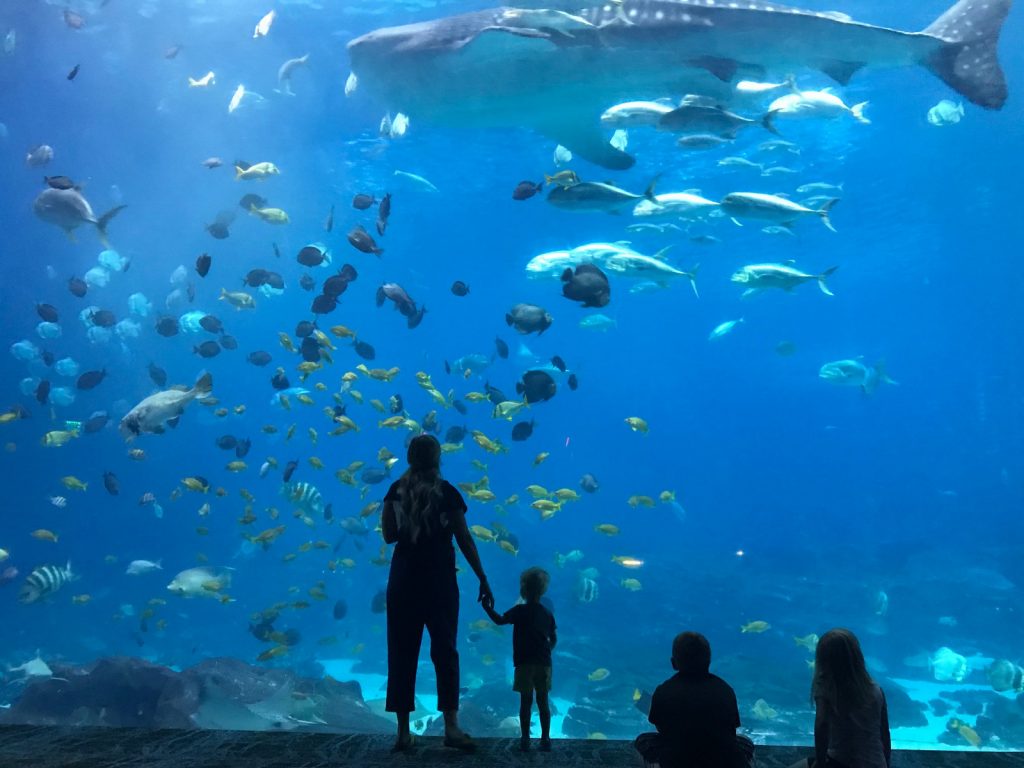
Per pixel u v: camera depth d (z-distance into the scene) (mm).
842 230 37844
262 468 14898
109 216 11555
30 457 40750
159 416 9758
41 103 29938
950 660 12828
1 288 43375
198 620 24828
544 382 10867
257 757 3846
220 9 21719
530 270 12430
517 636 4438
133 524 38875
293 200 36500
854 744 3289
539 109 10305
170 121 29531
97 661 12211
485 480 12492
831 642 3410
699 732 3227
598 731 12477
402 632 4121
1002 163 29031
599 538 38062
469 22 9281
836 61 8945
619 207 10047
